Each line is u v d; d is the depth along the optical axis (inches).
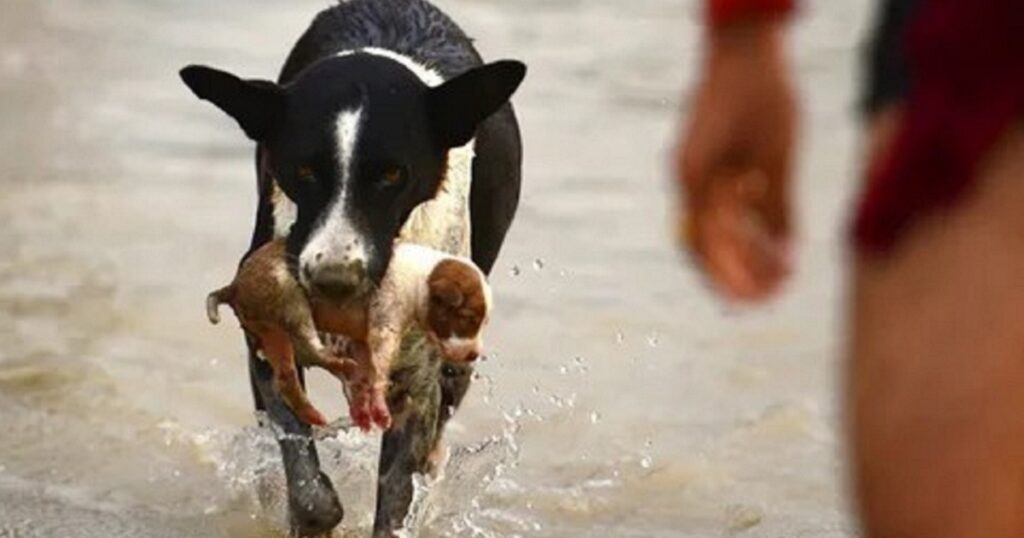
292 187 384.5
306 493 405.4
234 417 483.8
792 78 192.1
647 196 686.5
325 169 379.9
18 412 477.1
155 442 465.4
